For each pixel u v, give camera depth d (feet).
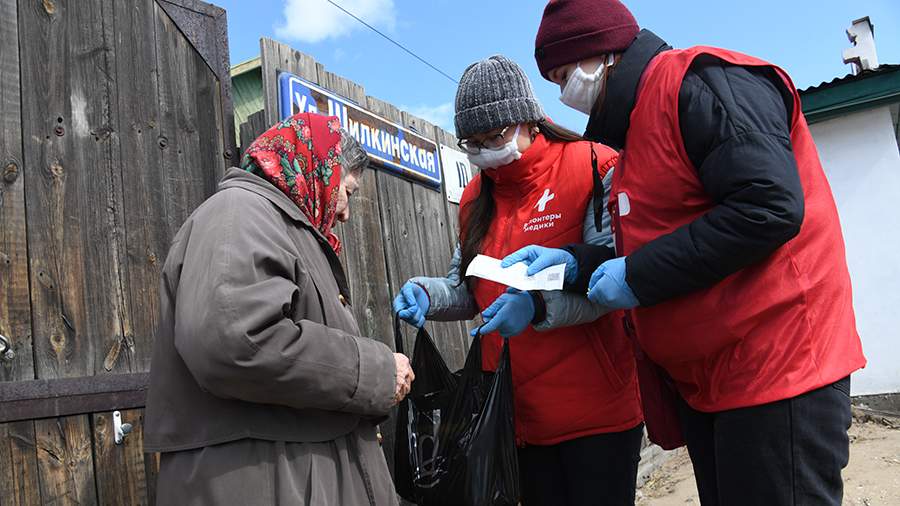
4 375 5.49
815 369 4.45
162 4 7.37
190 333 4.05
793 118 4.96
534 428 6.68
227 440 4.31
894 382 19.22
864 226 19.90
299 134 5.27
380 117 10.27
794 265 4.56
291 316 4.60
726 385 4.71
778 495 4.45
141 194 6.79
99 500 5.98
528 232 6.91
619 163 5.65
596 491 6.44
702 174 4.67
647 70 5.16
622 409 6.63
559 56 5.60
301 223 4.99
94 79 6.57
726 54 4.85
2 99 5.82
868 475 12.63
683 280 4.64
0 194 5.69
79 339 6.04
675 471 14.98
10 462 5.41
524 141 6.87
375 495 4.93
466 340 11.81
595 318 6.45
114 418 6.21
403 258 10.43
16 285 5.67
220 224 4.42
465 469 5.76
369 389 4.67
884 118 19.74
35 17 6.17
